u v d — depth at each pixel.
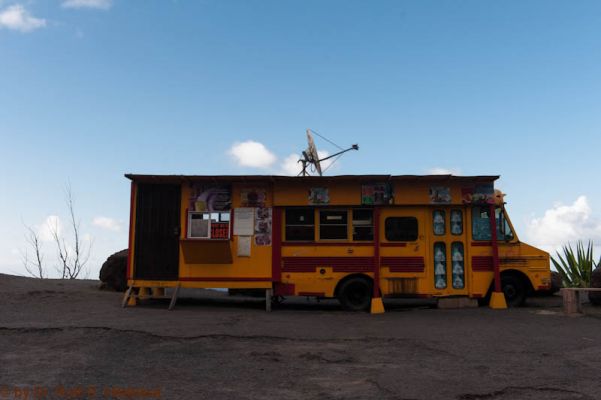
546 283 13.12
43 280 17.66
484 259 13.18
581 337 9.17
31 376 6.78
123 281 15.37
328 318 11.34
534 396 6.09
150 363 7.47
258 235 13.29
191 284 13.09
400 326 10.27
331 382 6.66
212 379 6.78
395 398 6.05
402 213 13.35
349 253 13.19
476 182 13.26
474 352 8.15
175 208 13.40
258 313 12.29
